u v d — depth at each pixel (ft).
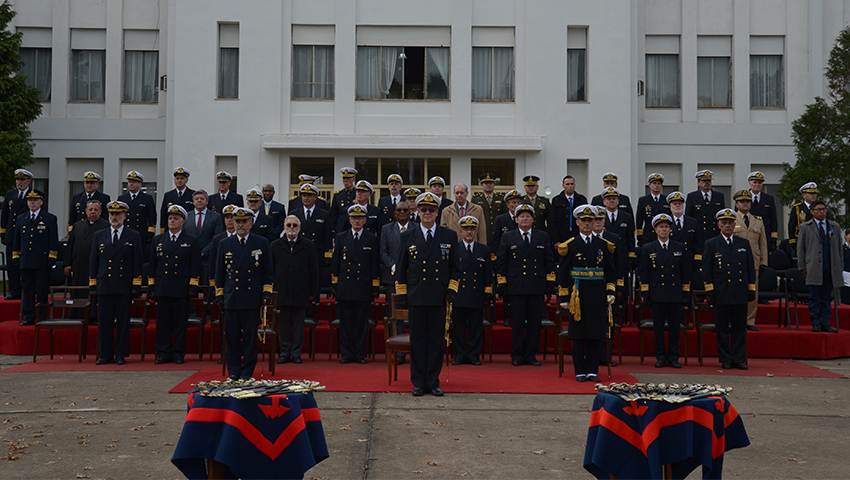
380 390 27.25
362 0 67.21
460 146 65.72
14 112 63.87
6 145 62.28
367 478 17.16
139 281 33.53
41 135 70.44
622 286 31.45
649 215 42.27
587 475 17.53
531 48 66.85
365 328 34.04
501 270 33.99
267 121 65.82
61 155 70.59
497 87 68.03
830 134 60.23
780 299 41.11
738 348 33.86
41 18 70.74
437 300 26.53
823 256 38.24
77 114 70.90
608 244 29.91
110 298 33.14
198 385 15.01
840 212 62.13
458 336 34.27
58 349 36.96
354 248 33.78
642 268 34.40
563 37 66.90
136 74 71.51
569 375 31.09
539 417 23.31
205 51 65.67
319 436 14.96
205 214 37.81
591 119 66.59
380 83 67.77
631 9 68.69
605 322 29.66
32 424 21.95
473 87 68.03
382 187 66.80
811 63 70.33
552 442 20.42
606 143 66.54
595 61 66.85
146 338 37.17
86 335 34.60
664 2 71.26
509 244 34.04
